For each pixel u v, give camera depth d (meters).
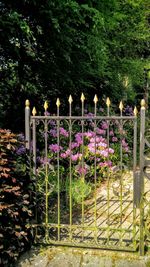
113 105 8.45
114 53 9.66
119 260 2.75
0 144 2.65
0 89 6.44
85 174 4.33
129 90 10.27
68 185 4.19
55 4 5.06
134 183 2.82
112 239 3.10
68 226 2.96
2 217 2.66
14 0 5.20
